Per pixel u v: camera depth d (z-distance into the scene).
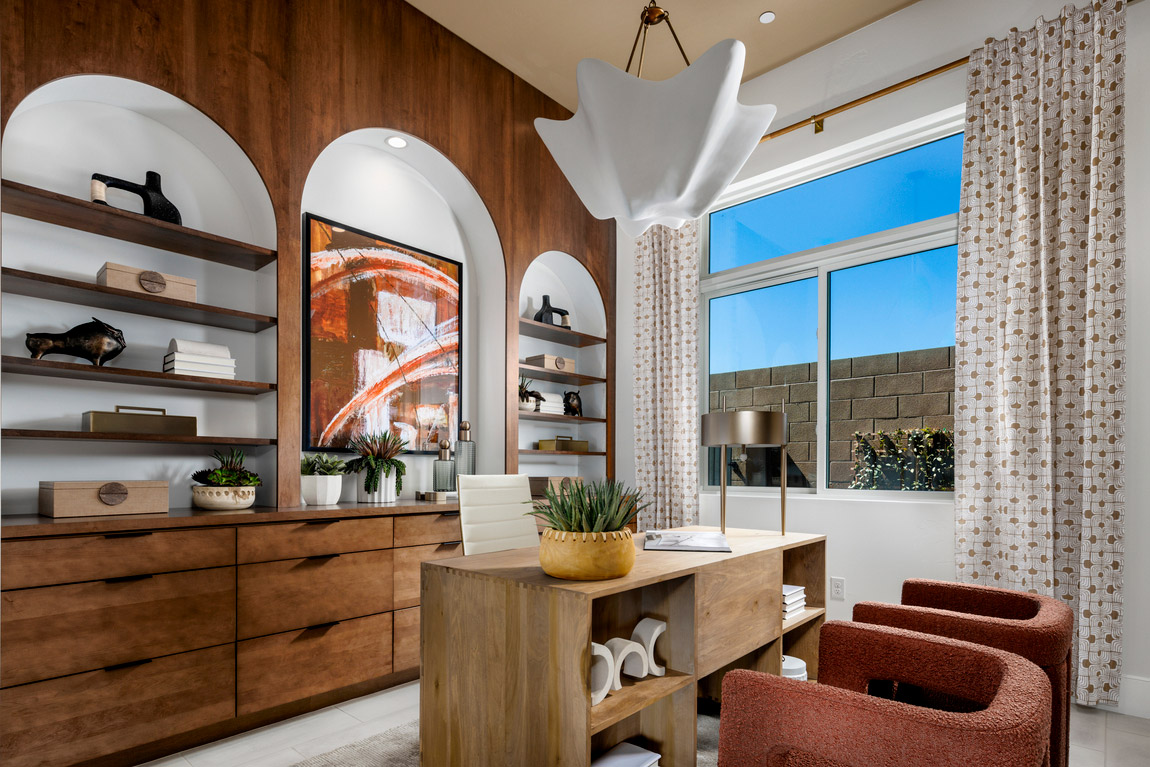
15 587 1.96
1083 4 3.03
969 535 3.14
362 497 3.40
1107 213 2.83
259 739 2.46
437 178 3.94
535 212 4.29
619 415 4.84
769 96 4.15
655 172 2.13
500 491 2.85
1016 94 3.14
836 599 3.67
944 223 3.59
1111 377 2.78
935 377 3.63
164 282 2.61
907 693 1.68
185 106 2.73
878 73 3.68
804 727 1.12
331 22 3.23
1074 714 2.72
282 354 2.93
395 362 3.69
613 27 3.73
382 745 2.40
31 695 1.98
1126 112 2.89
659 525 4.46
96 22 2.45
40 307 2.53
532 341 4.70
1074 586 2.86
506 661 1.71
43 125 2.54
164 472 2.80
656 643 2.03
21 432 2.22
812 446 4.11
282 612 2.59
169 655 2.27
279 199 2.97
